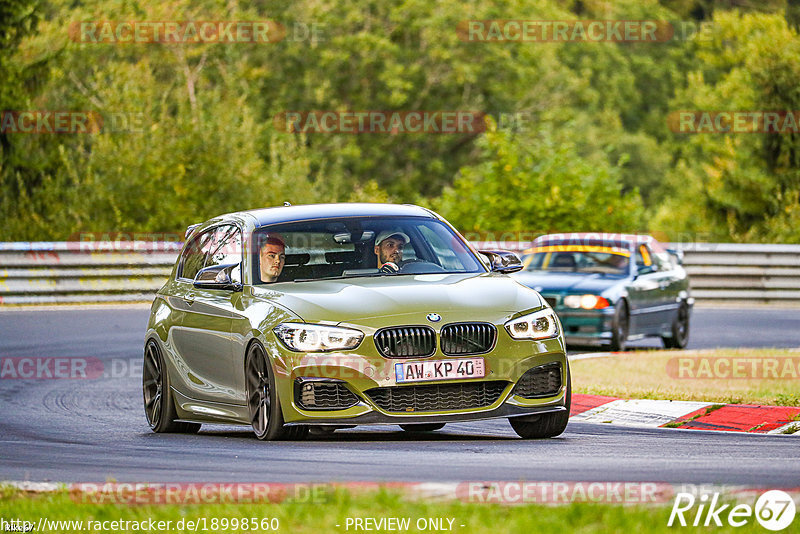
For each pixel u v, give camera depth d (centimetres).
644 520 1730
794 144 12988
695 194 13238
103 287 7288
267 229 3061
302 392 2688
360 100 16000
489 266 3134
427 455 2523
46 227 9988
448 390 2697
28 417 3688
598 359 4828
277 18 15900
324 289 2836
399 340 2672
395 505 1827
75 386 4453
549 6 17925
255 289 2942
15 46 11394
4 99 10906
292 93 15738
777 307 8044
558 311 5394
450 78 16225
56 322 6322
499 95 16588
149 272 7394
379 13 16488
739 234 12600
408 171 16262
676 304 5900
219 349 2994
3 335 5822
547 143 10231
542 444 2759
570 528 1684
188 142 10469
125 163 10169
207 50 14412
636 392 3794
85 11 13325
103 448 2866
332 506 1830
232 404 2953
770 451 2652
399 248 3022
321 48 15900
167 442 3002
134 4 13425
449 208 10038
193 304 3172
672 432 3112
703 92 13875
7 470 2464
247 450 2636
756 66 13212
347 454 2539
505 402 2719
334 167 14888
